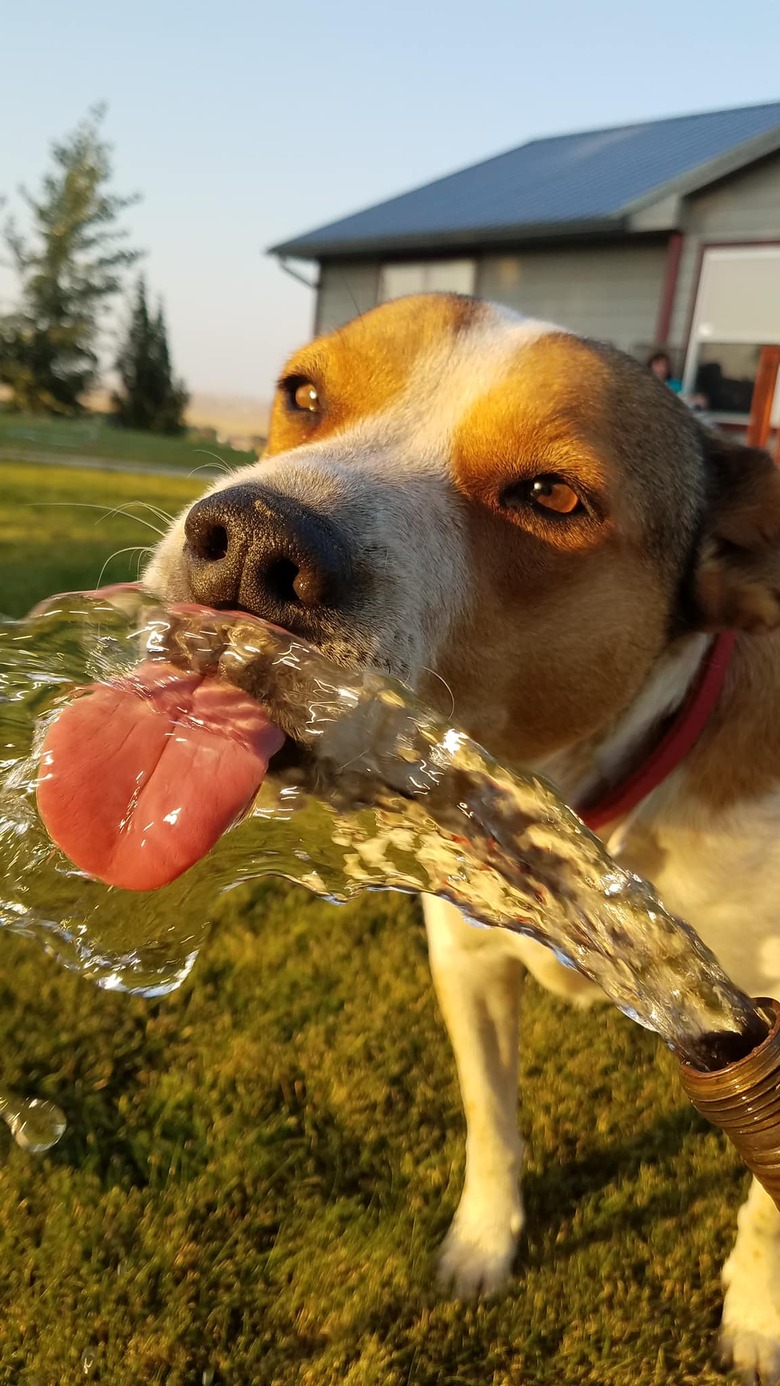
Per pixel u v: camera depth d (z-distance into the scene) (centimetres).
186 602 25
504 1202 37
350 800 25
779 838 32
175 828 21
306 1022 47
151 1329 33
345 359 32
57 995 47
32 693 23
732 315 204
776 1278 33
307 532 24
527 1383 33
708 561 33
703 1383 33
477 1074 36
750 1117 21
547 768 33
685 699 32
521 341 32
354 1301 35
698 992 22
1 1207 37
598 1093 44
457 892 27
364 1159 40
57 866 26
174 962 29
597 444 30
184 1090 42
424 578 27
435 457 30
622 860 33
